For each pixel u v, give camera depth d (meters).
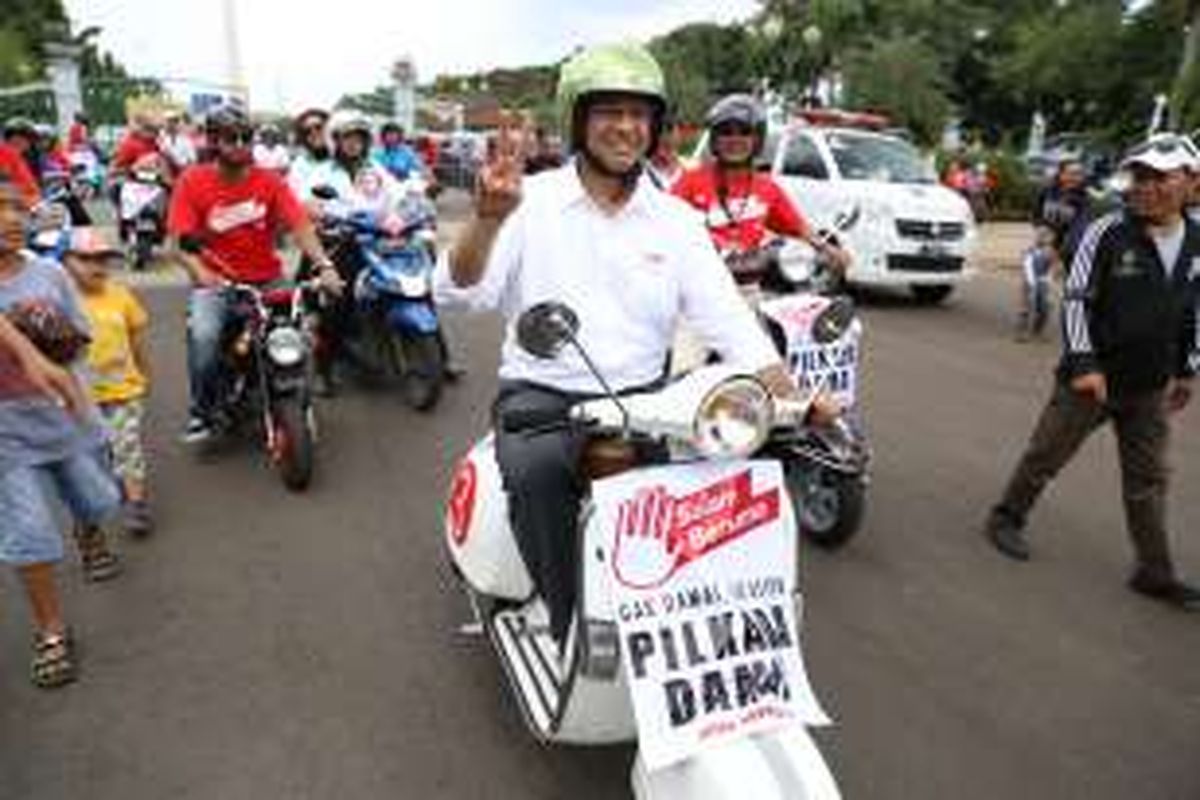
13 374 3.70
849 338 4.81
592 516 2.58
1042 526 5.59
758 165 6.31
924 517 5.66
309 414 5.84
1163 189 4.47
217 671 3.93
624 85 2.71
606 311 2.93
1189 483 6.47
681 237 2.97
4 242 3.72
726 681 2.48
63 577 4.68
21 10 55.66
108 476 4.29
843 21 35.72
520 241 2.91
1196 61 28.50
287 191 6.01
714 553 2.53
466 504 3.64
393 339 7.55
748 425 2.46
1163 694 3.97
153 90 27.38
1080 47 36.91
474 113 38.78
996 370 9.39
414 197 7.92
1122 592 4.82
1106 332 4.67
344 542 5.10
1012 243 20.42
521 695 3.13
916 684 3.96
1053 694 3.94
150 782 3.29
